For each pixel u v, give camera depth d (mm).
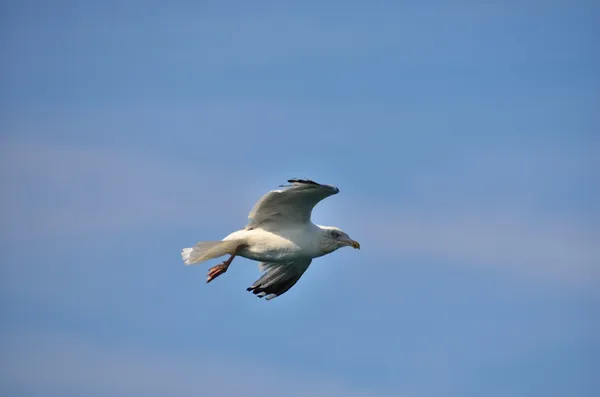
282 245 19141
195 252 18938
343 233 19766
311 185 17688
